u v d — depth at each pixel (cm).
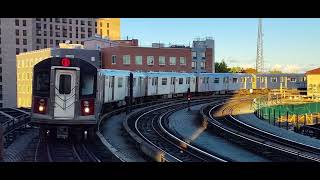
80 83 1953
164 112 3734
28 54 8475
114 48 6769
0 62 11050
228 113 3538
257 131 2608
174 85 5184
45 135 2084
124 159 1756
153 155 1706
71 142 2092
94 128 2133
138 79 4250
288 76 6912
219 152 2033
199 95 5791
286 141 2275
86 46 7600
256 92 6506
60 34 12912
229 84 6234
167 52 7094
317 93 5481
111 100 3397
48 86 1942
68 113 1945
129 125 2855
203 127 2883
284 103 4250
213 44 8262
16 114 3034
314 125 3412
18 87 9125
